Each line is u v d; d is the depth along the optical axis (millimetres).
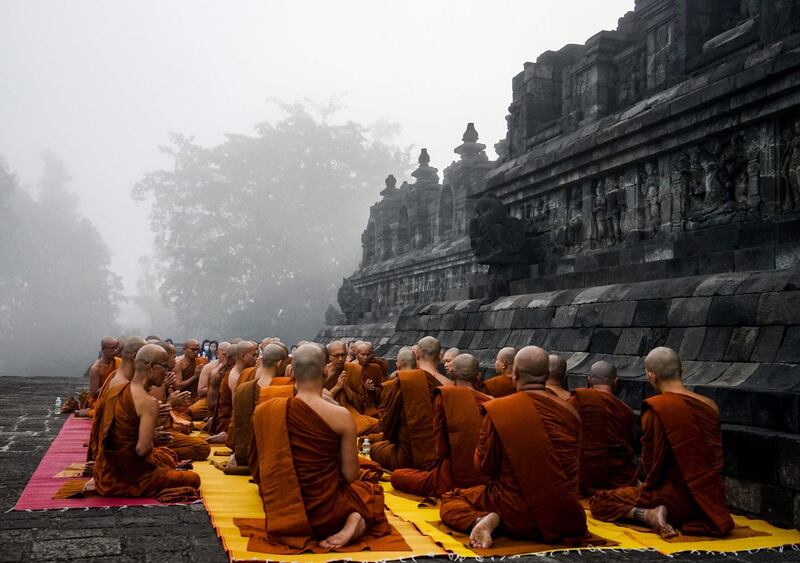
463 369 7137
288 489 5195
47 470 7523
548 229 15305
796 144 9547
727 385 7957
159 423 8641
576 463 5508
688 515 5867
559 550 5227
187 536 5176
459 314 16734
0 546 4781
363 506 5422
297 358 5520
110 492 6328
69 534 5129
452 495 5996
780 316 8102
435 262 27359
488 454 5477
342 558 4785
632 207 12633
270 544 5027
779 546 5512
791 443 6195
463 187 26609
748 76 9602
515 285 15438
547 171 14797
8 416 13125
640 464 7574
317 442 5293
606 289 11781
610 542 5438
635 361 10219
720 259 10133
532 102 16984
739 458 6738
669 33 12766
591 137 13102
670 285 10242
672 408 5922
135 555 4664
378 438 9820
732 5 12180
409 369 8383
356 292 35469
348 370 11117
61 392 19578
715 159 10820
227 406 10852
